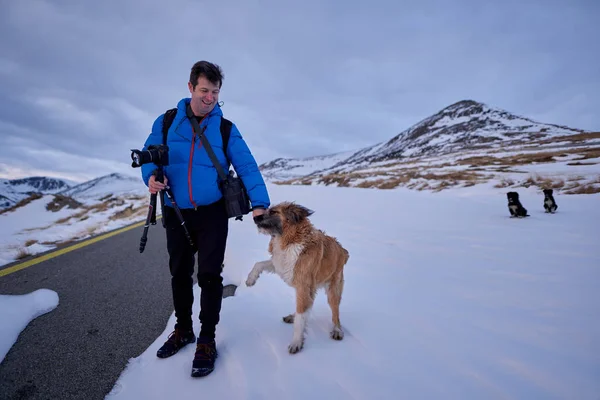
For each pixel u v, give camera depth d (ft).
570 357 8.52
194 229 9.07
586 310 11.32
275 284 14.99
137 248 22.36
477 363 8.44
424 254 20.44
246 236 26.03
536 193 50.06
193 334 9.82
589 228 25.75
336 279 10.69
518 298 12.81
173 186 8.83
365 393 7.31
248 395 7.26
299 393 7.31
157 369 8.38
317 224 32.65
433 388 7.46
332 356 8.92
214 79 8.48
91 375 8.19
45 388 7.64
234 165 9.51
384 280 15.67
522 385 7.47
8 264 17.89
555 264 17.07
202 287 8.88
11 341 9.64
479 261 18.40
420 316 11.45
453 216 34.91
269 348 9.37
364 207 44.68
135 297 13.34
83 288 14.23
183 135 8.79
